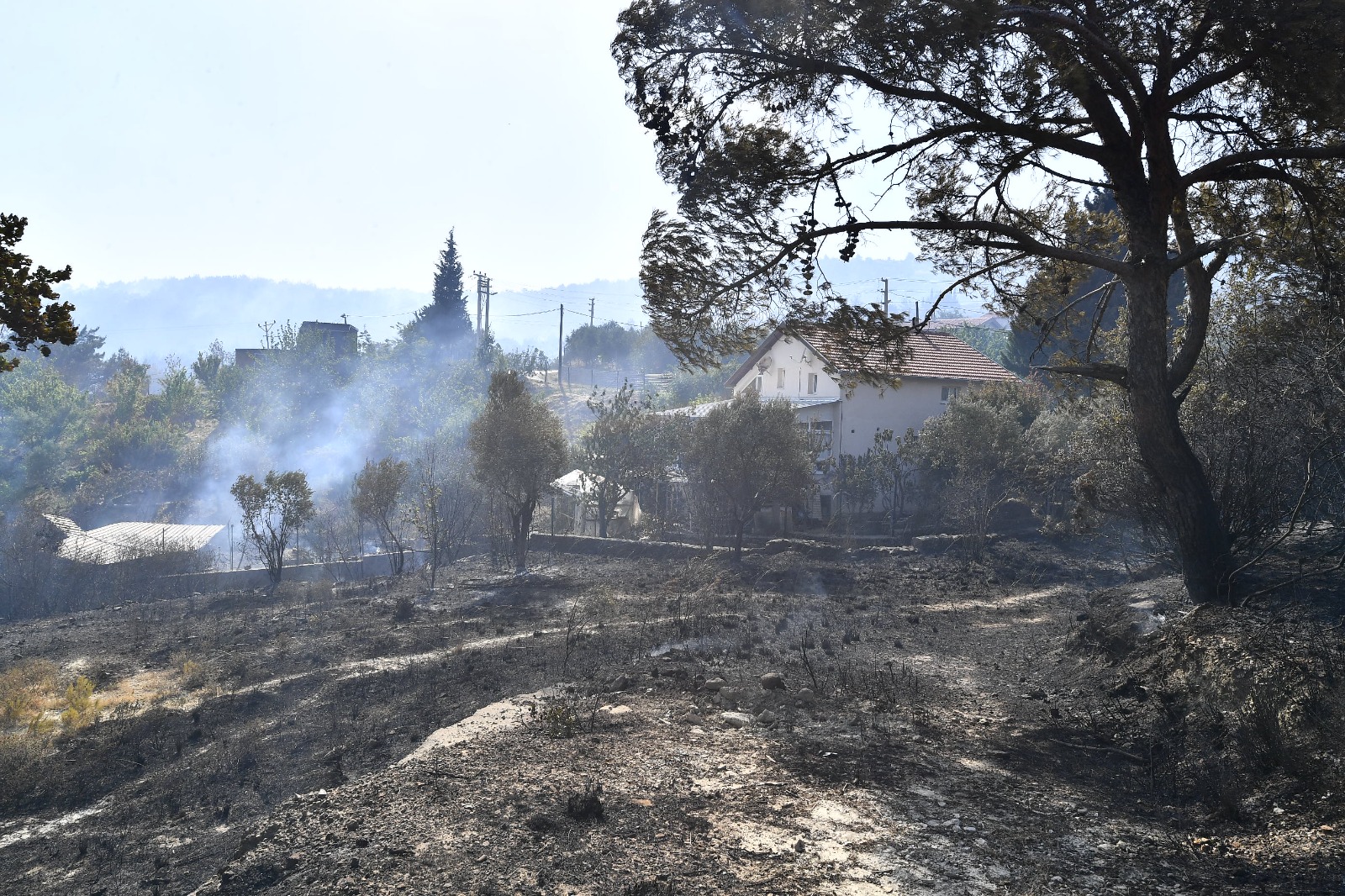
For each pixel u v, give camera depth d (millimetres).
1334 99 9188
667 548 28562
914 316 11766
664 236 11164
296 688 13945
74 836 9344
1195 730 7992
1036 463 27328
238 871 5289
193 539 38469
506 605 21016
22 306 8164
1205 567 10945
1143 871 5262
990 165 11789
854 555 27641
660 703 9375
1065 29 9938
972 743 8305
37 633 22750
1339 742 6637
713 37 10492
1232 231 12562
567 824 5672
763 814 6043
